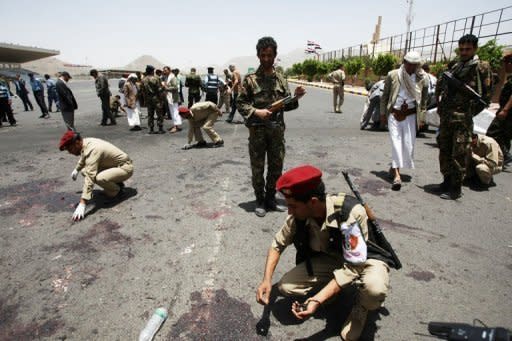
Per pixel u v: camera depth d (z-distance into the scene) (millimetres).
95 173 3742
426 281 2566
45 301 2396
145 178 4992
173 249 3047
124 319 2211
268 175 3746
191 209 3908
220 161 5871
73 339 2059
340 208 1906
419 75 4398
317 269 2158
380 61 23875
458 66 3850
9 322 2209
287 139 7574
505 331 1247
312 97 20141
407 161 4469
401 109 4375
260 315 2238
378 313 2242
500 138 5285
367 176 4977
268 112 3375
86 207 3984
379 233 2049
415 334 2062
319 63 41531
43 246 3129
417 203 4012
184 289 2500
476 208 3846
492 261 2826
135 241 3193
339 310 2281
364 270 1930
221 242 3166
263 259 2896
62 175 5262
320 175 1866
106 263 2840
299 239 2105
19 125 10477
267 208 3912
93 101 18953
